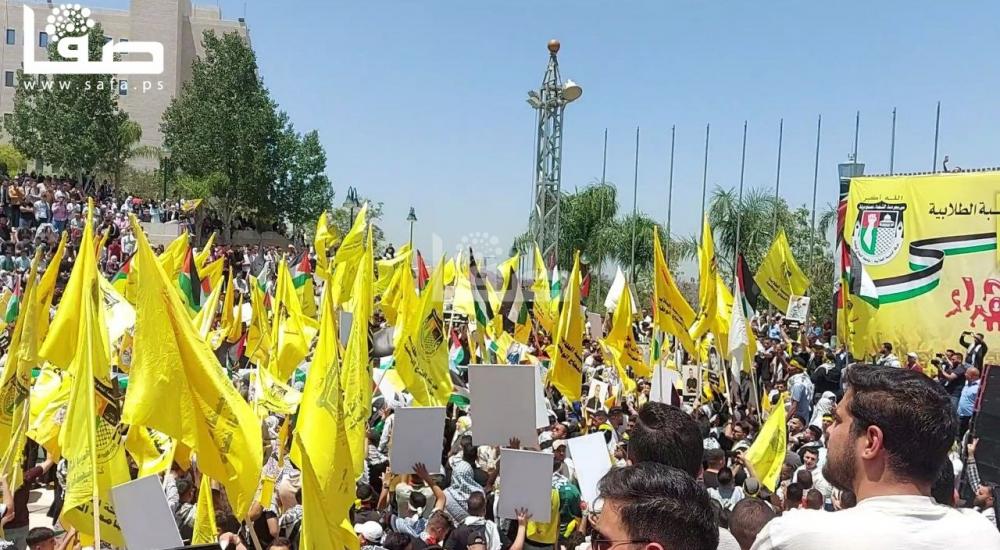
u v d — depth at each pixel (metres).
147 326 5.76
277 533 8.16
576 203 45.72
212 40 63.62
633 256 41.75
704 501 2.77
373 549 7.50
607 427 12.07
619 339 16.83
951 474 4.04
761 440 9.74
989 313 19.95
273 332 13.27
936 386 2.71
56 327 7.62
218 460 5.93
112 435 6.63
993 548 2.47
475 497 8.47
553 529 8.05
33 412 9.58
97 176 60.84
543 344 20.25
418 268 22.47
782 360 21.72
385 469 10.57
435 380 11.52
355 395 7.53
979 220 20.19
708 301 15.55
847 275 22.64
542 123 25.70
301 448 5.88
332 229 30.33
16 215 33.88
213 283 20.14
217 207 61.28
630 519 2.66
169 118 63.84
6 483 7.88
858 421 2.71
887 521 2.47
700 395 16.08
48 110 58.88
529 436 8.00
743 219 40.88
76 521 6.21
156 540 5.79
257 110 62.00
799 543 2.49
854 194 22.56
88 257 6.21
